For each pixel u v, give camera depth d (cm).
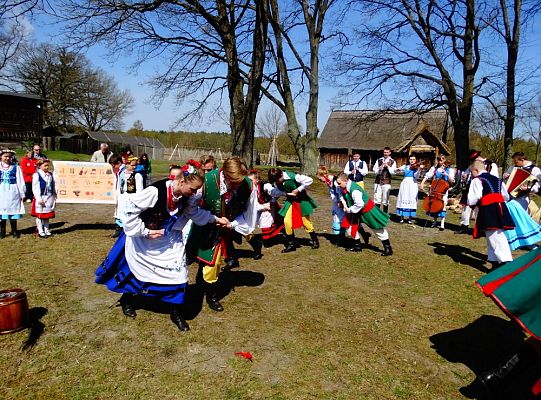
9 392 292
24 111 3453
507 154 1666
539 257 295
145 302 452
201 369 330
